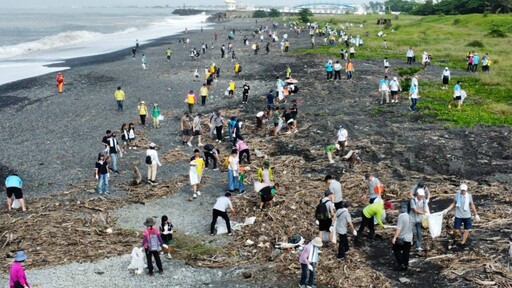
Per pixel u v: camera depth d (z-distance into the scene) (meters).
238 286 13.39
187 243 16.09
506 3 106.81
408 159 23.14
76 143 28.72
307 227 16.72
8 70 58.44
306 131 28.38
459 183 20.27
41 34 124.06
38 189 21.78
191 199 20.03
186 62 62.78
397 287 12.92
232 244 16.05
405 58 58.19
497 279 12.82
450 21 100.62
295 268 14.19
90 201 19.97
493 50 61.19
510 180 20.34
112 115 35.25
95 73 54.56
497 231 15.70
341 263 14.27
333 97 37.62
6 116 35.75
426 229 16.00
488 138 25.61
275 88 42.78
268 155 25.03
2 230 17.30
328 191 15.54
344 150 24.48
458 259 14.07
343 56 58.94
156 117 31.28
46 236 16.66
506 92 37.56
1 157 26.45
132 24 180.88
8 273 14.20
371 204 15.72
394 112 31.77
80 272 14.21
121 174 23.34
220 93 41.69
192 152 26.39
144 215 18.64
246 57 66.19
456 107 32.75
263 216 17.84
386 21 113.12
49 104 39.28
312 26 111.19
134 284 13.59
